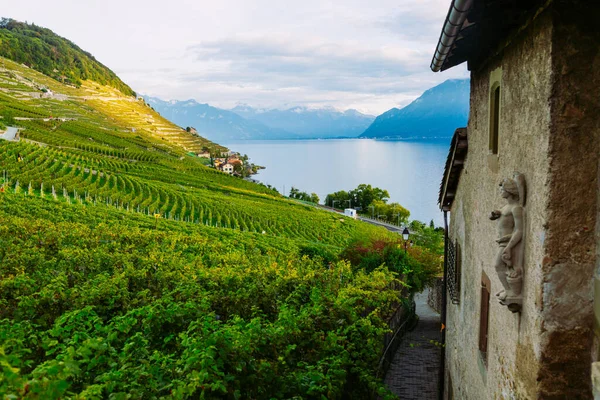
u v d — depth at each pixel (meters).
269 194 117.69
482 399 6.97
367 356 10.43
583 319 4.19
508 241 4.91
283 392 7.02
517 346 5.03
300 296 12.95
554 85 4.05
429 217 145.88
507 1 4.56
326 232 71.94
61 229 24.38
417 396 14.48
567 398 4.30
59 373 4.55
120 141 142.75
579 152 4.07
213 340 6.38
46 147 89.50
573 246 4.14
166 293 11.98
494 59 6.27
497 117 6.43
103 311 10.78
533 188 4.52
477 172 7.66
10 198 39.72
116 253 17.91
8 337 6.57
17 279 10.92
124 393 5.00
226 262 21.39
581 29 3.98
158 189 78.44
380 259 25.89
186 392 5.32
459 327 9.55
